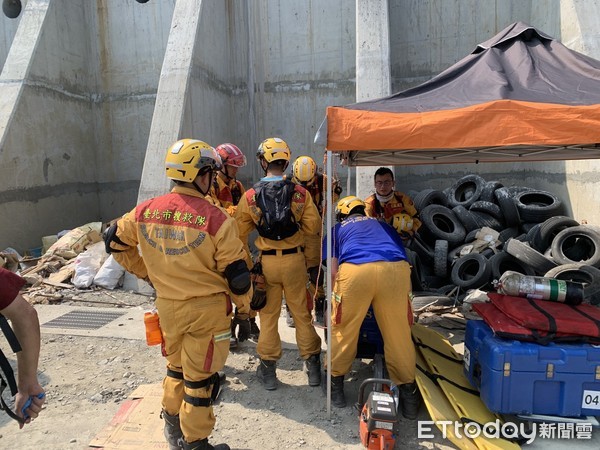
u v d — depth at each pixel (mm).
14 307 1697
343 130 2965
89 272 7062
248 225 3701
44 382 3979
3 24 12609
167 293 2586
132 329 5234
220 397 3713
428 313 5656
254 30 10742
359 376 4004
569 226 6461
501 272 6312
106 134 11898
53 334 5086
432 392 3348
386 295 3180
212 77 9383
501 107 2814
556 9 8195
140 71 11594
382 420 2732
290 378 4031
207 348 2596
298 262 3627
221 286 2631
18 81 9344
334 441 3102
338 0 10281
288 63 10648
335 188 4980
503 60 3867
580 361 2861
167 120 7832
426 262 7207
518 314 3094
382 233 3387
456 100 3182
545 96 3010
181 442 2770
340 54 10375
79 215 11133
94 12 11656
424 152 4707
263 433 3207
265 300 3615
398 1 10195
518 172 9602
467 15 9891
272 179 3656
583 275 5391
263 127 10883
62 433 3230
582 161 7000
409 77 10289
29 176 9359
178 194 2658
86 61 11680
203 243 2521
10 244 8758
